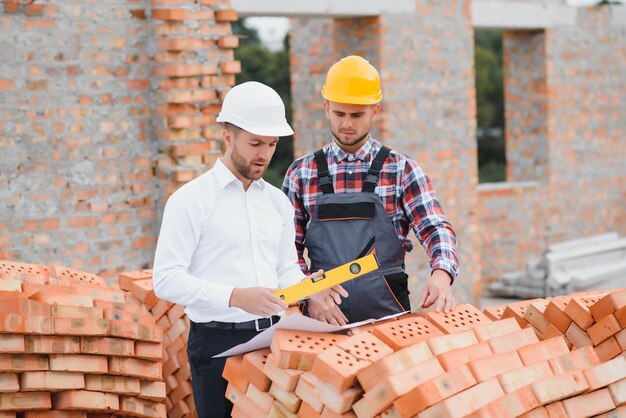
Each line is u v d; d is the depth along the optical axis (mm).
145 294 4793
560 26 11164
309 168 4258
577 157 11555
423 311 4094
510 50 11336
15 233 6246
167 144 6703
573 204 11586
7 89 6180
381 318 3674
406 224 4250
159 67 6676
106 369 3918
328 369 3117
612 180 11992
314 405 3178
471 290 9633
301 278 3781
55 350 3789
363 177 4207
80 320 3824
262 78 17625
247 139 3449
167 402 4727
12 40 6180
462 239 9547
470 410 2982
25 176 6270
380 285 4086
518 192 11047
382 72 8812
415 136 9094
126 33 6621
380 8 8742
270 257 3674
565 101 11320
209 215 3533
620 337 3682
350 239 4121
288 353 3244
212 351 3604
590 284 10352
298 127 9625
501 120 21250
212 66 6789
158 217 6801
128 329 3934
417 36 9070
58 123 6375
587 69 11531
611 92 11836
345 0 8477
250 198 3631
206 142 6820
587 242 11016
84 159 6480
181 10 6617
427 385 2984
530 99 11266
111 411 3984
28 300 3773
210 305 3418
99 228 6562
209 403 3633
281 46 18062
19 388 3777
